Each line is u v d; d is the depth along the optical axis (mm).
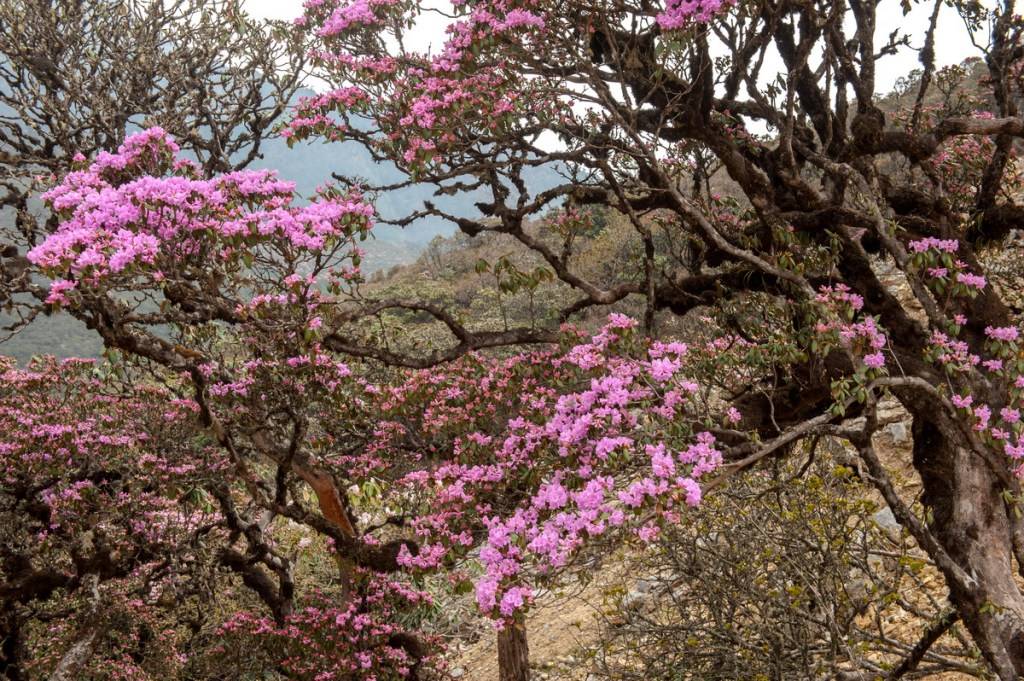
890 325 5578
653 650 7598
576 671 9188
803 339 5039
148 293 5508
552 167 6668
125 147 5461
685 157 6629
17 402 8461
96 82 8914
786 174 5836
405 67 6137
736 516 6781
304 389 6805
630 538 4203
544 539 4176
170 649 10195
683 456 4398
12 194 7457
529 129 6125
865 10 5586
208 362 6875
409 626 12195
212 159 9102
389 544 7785
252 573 10430
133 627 9758
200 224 4840
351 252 5461
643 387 4938
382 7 5883
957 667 6000
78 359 8531
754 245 6109
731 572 6750
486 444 5898
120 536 8836
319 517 7762
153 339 5656
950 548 4852
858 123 5465
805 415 6184
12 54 8594
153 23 9148
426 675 9812
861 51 5598
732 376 6684
